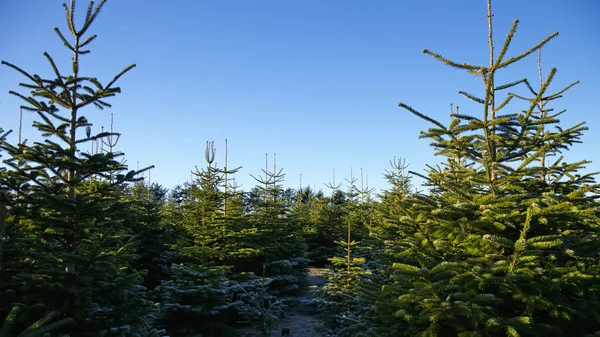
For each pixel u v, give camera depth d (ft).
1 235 14.79
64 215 18.80
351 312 26.30
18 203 17.67
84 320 17.75
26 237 18.81
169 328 28.63
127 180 19.97
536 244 13.00
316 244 62.90
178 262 40.73
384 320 16.70
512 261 13.82
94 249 18.37
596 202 16.78
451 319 13.88
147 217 43.29
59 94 20.10
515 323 13.26
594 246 14.80
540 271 13.41
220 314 30.04
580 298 14.12
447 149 18.37
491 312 14.02
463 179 18.54
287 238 47.91
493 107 17.56
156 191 100.27
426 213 15.88
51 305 16.56
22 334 11.03
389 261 24.61
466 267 14.60
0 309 15.53
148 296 20.97
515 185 16.51
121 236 23.65
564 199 15.31
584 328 14.26
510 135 17.44
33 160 18.17
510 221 15.37
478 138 17.15
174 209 58.90
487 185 17.49
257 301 31.91
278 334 32.32
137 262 40.32
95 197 18.97
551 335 13.94
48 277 17.42
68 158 18.83
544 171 18.42
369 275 29.68
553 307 13.47
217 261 40.60
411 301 14.66
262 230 43.27
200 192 41.75
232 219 41.29
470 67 17.01
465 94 17.88
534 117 17.49
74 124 20.48
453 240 16.05
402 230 18.21
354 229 55.16
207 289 28.22
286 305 37.37
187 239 41.04
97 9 20.89
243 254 38.86
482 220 15.07
